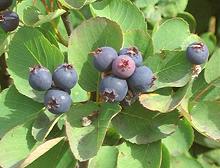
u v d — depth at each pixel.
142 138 0.21
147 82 0.20
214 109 0.22
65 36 0.25
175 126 0.21
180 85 0.21
